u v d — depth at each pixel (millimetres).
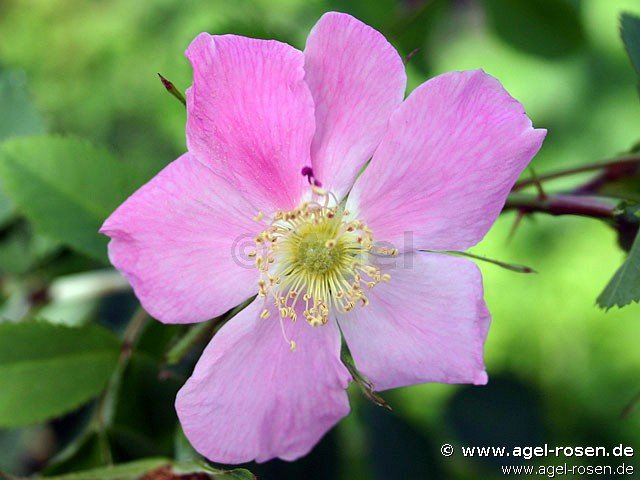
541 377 200
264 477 123
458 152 87
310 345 93
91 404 134
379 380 91
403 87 88
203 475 95
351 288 94
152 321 108
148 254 85
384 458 135
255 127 87
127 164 112
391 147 89
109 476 96
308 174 89
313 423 88
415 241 91
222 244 89
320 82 88
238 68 84
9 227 134
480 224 88
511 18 149
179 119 127
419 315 91
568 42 150
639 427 200
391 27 138
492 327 213
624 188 112
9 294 137
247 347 90
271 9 180
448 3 146
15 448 147
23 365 104
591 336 211
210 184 88
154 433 106
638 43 111
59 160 111
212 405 86
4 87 128
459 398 140
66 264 136
